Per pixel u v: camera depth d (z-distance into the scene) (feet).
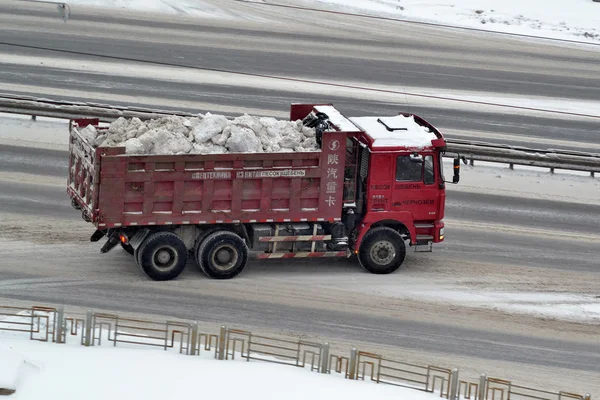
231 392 165.48
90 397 158.40
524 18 604.49
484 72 481.46
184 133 228.02
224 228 229.86
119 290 217.97
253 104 388.57
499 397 184.24
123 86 395.34
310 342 197.36
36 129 334.65
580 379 195.52
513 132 388.57
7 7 503.20
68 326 193.98
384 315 217.15
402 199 238.07
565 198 320.70
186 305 212.84
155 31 491.72
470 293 234.38
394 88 435.12
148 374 169.78
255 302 217.77
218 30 507.71
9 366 161.27
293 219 230.68
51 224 256.11
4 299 206.59
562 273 253.65
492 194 317.01
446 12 604.08
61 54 432.66
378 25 556.92
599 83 483.92
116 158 213.05
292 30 524.52
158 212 220.64
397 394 173.68
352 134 231.50
